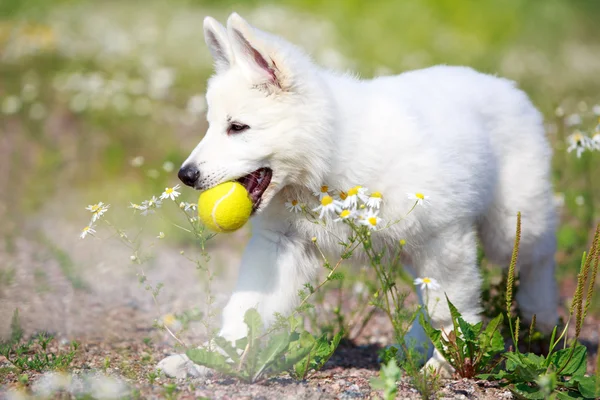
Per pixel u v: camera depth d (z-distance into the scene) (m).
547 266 6.89
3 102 14.28
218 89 5.43
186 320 6.54
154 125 14.05
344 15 21.88
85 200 11.84
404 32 21.20
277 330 5.61
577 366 5.15
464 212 5.70
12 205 11.62
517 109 6.54
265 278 5.77
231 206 5.17
